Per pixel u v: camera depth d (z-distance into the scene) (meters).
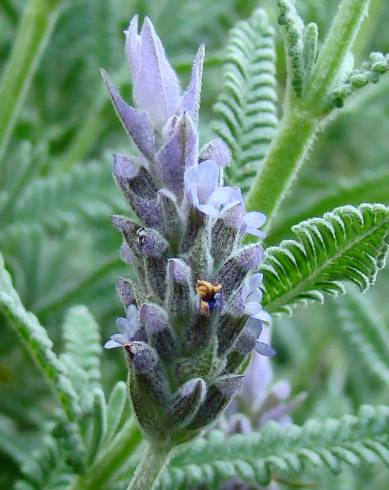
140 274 0.12
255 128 0.15
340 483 0.20
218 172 0.11
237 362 0.12
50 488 0.15
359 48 0.21
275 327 0.26
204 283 0.11
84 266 0.24
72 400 0.14
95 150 0.25
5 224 0.20
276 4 0.13
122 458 0.14
